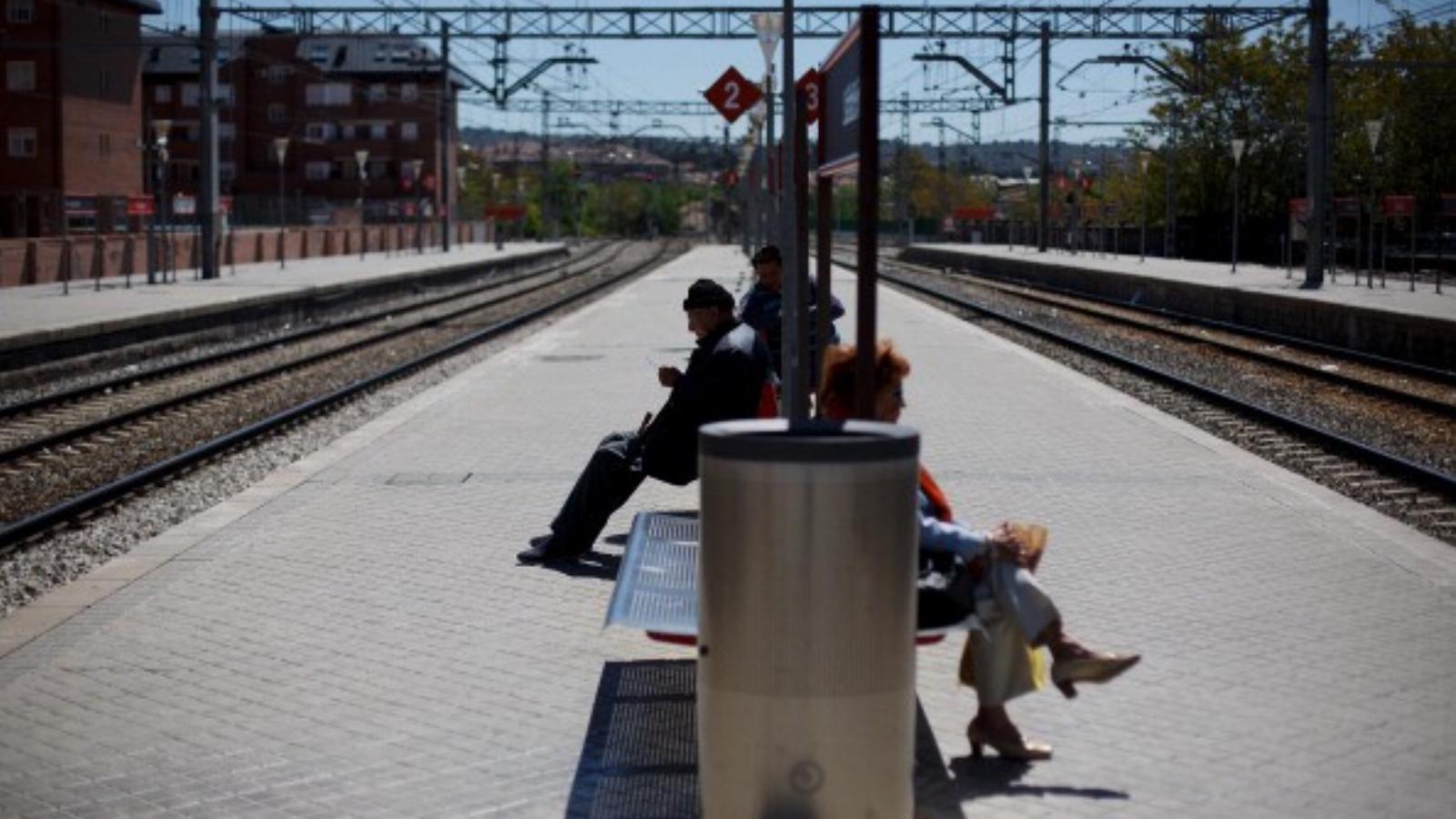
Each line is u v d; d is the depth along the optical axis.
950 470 13.05
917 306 38.53
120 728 6.55
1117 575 9.12
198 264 46.09
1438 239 33.19
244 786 5.86
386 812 5.60
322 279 42.06
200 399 20.80
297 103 110.62
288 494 12.13
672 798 5.70
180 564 9.64
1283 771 5.91
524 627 8.11
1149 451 14.09
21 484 14.41
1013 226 87.31
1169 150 60.31
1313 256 34.41
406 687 7.08
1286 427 16.78
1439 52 53.03
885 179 136.75
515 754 6.18
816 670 4.64
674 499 11.88
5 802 5.71
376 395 21.08
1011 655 6.03
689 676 7.21
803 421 5.20
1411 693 6.84
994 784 5.80
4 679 7.26
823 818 4.69
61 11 73.00
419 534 10.52
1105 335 31.70
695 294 9.57
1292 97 60.75
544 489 12.34
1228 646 7.60
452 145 112.94
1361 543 9.99
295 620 8.29
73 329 24.44
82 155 75.19
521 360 23.75
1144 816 5.47
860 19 5.78
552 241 124.38
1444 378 22.02
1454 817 5.44
